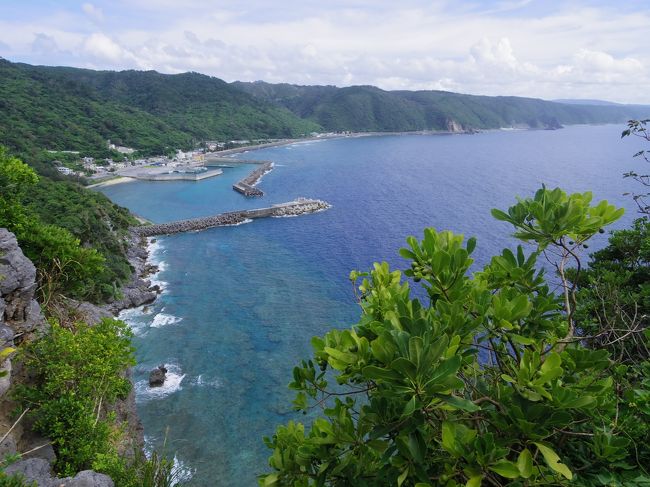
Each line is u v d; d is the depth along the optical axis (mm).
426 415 4742
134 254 82500
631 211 100500
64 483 14070
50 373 17625
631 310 11406
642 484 4676
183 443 36250
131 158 199875
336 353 5121
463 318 5152
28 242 23266
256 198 137875
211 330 54781
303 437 6578
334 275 73938
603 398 5359
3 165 23312
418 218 108938
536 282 6234
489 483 4992
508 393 5191
